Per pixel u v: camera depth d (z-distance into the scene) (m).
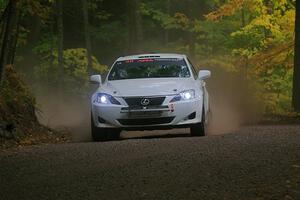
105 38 110.00
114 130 37.94
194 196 19.66
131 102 36.62
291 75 73.25
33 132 41.59
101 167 25.52
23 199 20.34
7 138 37.84
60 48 78.31
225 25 79.50
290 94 74.19
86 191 21.11
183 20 81.69
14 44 49.81
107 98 37.06
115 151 29.95
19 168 26.36
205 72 41.38
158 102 36.50
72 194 20.77
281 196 19.17
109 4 114.25
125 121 36.69
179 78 39.25
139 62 41.34
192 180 22.00
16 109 41.22
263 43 72.12
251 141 31.48
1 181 23.50
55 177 23.89
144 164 25.66
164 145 31.27
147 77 39.84
